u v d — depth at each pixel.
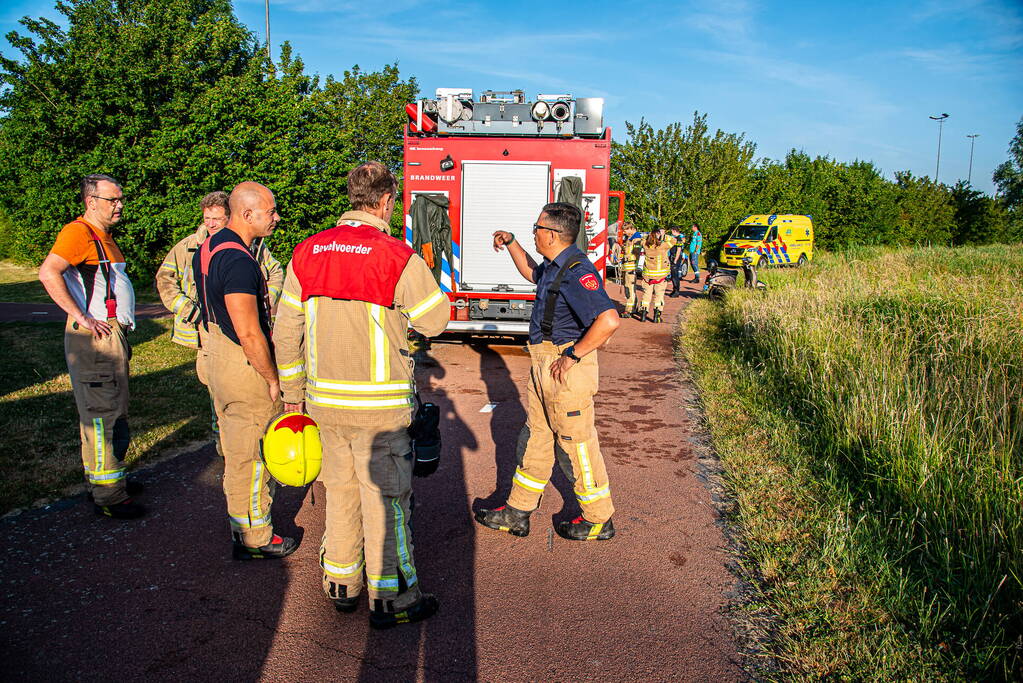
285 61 27.08
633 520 4.30
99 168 18.58
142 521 4.10
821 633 3.06
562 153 9.00
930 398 5.23
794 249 24.94
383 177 3.07
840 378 6.11
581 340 3.59
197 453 5.23
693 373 8.41
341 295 2.90
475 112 9.03
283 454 2.98
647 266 12.82
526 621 3.21
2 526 3.97
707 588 3.50
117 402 4.03
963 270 12.64
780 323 8.46
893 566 3.52
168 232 19.25
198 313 4.46
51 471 4.74
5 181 20.11
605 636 3.09
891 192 30.11
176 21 21.94
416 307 2.96
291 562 3.69
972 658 2.81
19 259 26.16
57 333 10.44
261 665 2.85
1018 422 4.58
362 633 3.09
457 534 4.08
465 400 7.10
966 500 3.90
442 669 2.85
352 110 33.41
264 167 19.50
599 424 6.37
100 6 20.47
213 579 3.50
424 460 3.26
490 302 9.28
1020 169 54.50
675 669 2.87
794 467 4.97
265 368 3.25
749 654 2.97
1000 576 3.23
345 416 2.97
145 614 3.18
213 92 19.77
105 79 19.44
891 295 9.44
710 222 27.69
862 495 4.41
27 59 19.53
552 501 4.60
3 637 2.97
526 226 9.08
